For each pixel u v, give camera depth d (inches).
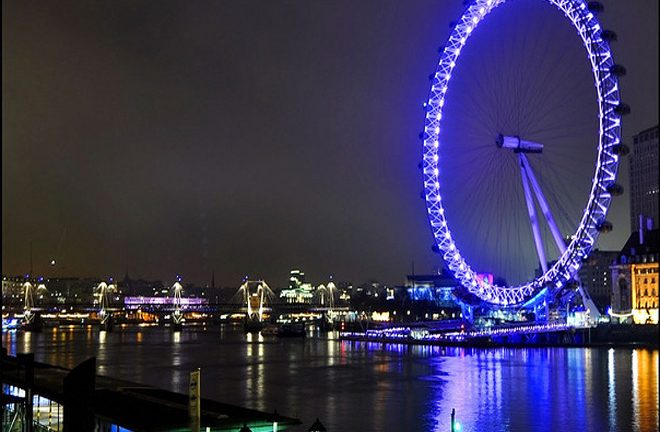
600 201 7445.9
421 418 3900.1
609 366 6737.2
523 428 3607.3
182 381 5836.6
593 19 6924.2
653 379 5634.8
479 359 7800.2
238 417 2095.2
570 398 4606.3
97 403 2271.2
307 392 5064.0
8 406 2667.3
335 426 3661.4
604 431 3531.0
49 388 2495.1
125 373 6555.1
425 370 6569.9
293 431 3469.5
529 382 5502.0
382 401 4566.9
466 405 4355.3
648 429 3567.9
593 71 7076.8
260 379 5964.6
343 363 7529.5
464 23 7741.1
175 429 1939.0
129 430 2016.5
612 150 6855.3
